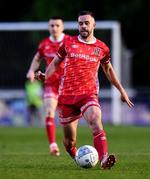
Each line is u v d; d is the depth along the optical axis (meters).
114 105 78.62
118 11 109.19
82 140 53.44
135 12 109.81
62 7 105.00
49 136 39.56
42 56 41.88
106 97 79.06
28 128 71.12
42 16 104.44
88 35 30.84
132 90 88.62
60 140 54.16
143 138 55.53
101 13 109.06
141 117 81.06
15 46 80.19
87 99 30.36
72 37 31.25
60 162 33.88
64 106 31.22
